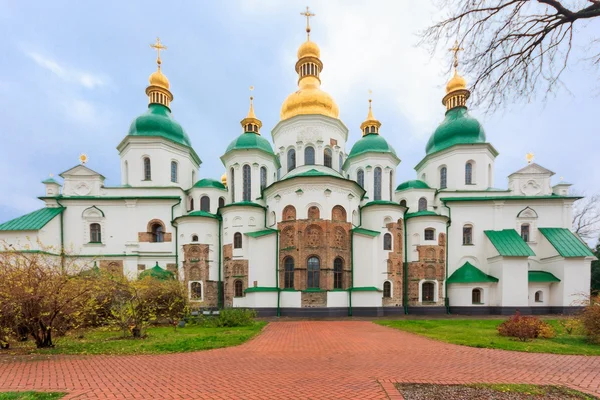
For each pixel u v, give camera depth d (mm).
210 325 20594
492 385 8164
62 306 13258
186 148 39188
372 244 29969
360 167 37531
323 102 37531
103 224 34688
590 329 14938
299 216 29141
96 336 16047
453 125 38406
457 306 32344
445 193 36938
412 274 33062
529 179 35500
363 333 18078
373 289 28703
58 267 14219
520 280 30969
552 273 32188
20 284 12523
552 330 16094
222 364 10570
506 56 8328
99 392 7773
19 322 12750
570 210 34312
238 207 32156
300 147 36406
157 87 39875
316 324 22562
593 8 7172
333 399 7281
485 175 36906
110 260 34000
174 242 34688
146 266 34156
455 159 37500
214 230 33438
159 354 12117
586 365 10609
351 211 30688
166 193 36156
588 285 30344
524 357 11719
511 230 34188
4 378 8945
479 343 14148
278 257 29922
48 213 33656
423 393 7578
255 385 8312
